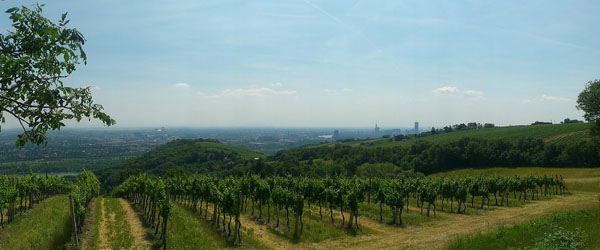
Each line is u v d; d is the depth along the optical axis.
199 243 18.53
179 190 35.78
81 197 22.81
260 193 27.77
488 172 83.00
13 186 25.89
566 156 75.75
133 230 22.50
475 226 22.53
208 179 29.78
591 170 63.97
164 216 18.41
